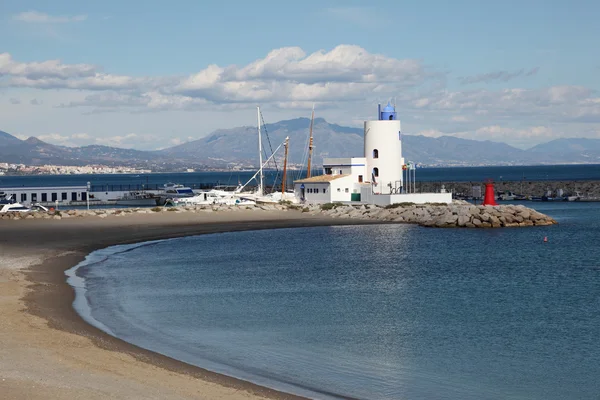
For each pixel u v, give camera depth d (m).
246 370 25.41
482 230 84.50
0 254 57.94
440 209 93.75
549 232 82.31
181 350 27.92
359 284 45.28
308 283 45.72
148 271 50.69
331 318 34.78
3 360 23.03
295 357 27.44
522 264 54.97
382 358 27.56
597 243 70.62
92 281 45.53
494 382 24.86
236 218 95.81
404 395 23.34
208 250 64.56
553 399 23.27
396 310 36.84
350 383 24.33
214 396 20.83
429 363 26.97
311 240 73.31
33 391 19.55
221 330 31.80
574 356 28.14
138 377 22.23
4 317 30.81
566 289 43.50
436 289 43.47
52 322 30.81
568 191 167.88
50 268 50.66
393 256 60.06
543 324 33.62
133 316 34.44
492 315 35.69
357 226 88.25
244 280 46.66
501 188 176.25
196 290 42.69
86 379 21.36
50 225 85.62
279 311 36.38
